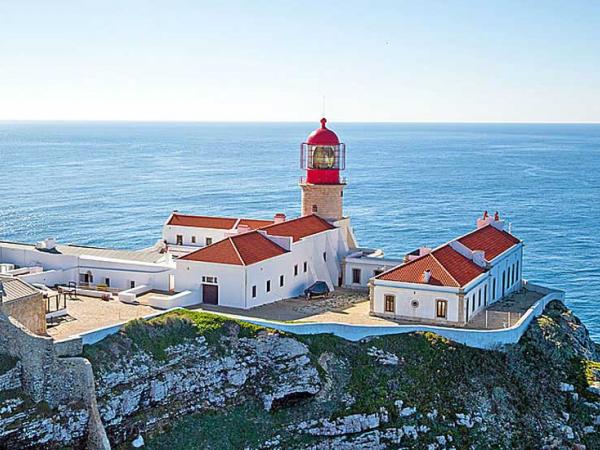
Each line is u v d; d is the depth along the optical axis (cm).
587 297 10456
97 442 4938
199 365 5575
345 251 8525
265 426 5469
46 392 5031
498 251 7950
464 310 6681
